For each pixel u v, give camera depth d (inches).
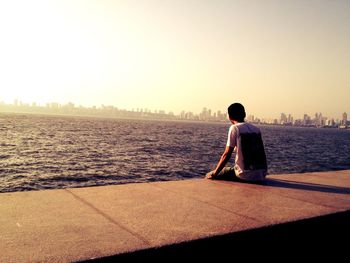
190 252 82.3
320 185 172.6
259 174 173.5
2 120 4261.8
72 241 77.5
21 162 906.1
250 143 174.7
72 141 1726.1
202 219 101.3
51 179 695.7
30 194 123.2
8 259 65.7
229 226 95.2
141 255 74.8
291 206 123.1
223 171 179.8
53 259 66.7
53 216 96.9
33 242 75.6
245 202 126.9
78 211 103.4
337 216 115.9
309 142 2901.1
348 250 119.4
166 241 80.5
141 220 97.5
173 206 116.0
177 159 1163.9
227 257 89.3
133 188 144.8
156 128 4667.8
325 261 113.0
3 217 93.3
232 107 185.6
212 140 2549.2
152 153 1325.0
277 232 99.9
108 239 80.1
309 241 108.6
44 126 3344.0
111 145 1614.2
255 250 95.1
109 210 106.7
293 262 103.8
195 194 137.7
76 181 689.6
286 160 1294.3
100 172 813.2
